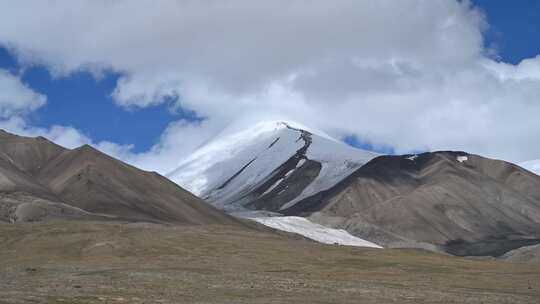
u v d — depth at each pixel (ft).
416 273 347.97
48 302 172.35
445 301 216.74
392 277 324.80
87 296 188.03
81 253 396.57
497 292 261.65
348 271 350.64
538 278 331.16
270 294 219.20
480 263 404.36
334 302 203.72
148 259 382.01
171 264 360.28
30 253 396.16
